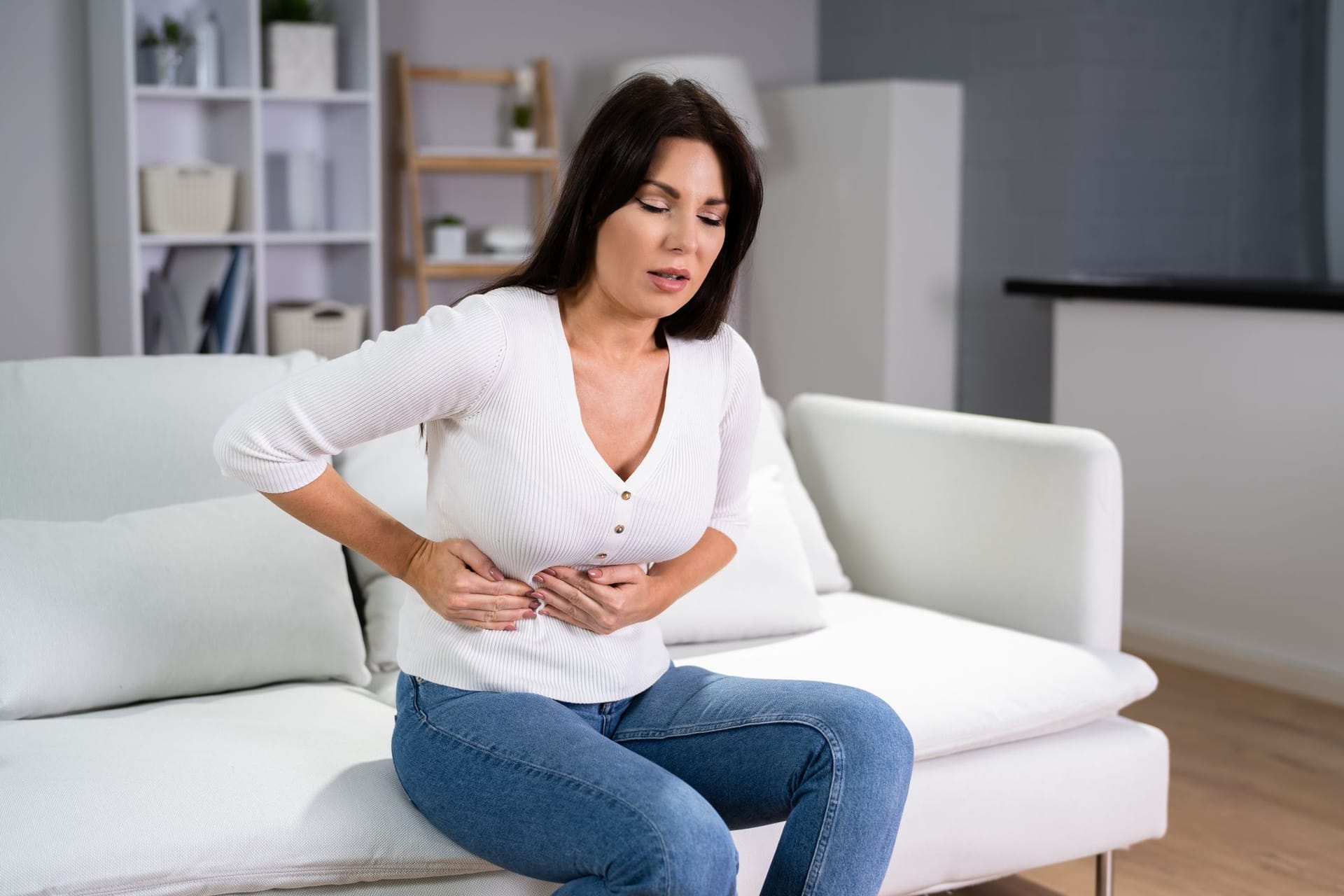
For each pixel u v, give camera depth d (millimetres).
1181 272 4867
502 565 1541
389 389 1458
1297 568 3578
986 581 2492
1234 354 3686
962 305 5043
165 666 1890
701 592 2318
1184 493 3838
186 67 4281
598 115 1523
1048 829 2123
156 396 2184
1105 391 4039
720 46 5531
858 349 5008
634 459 1579
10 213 4289
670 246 1492
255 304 4316
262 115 4613
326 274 4797
